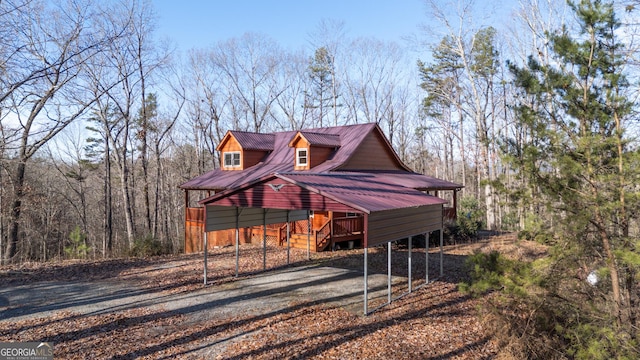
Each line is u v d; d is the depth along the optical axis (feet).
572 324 21.63
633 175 18.97
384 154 73.46
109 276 42.70
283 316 29.17
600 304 21.18
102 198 114.73
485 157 89.35
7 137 40.83
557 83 21.86
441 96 108.27
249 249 60.64
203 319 28.55
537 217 22.09
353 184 41.24
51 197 89.56
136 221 119.24
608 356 18.16
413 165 151.02
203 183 69.00
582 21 22.67
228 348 23.47
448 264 48.83
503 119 101.50
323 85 136.56
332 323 27.76
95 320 28.22
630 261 17.65
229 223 42.22
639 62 26.50
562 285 21.98
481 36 97.45
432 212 41.27
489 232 75.61
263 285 38.65
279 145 76.02
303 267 47.47
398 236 34.30
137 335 25.44
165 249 61.36
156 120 108.58
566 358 20.92
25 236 84.99
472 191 141.28
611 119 20.93
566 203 20.61
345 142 68.28
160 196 120.37
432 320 28.58
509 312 24.56
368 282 40.11
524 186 23.50
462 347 24.00
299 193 34.47
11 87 32.55
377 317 29.17
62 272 44.57
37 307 31.45
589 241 20.93
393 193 40.68
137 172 122.11
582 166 19.97
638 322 19.77
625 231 20.75
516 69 24.39
